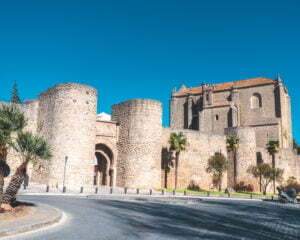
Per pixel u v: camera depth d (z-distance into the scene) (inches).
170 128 1951.3
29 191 1131.9
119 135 1771.7
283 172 2230.6
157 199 1011.3
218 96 3203.7
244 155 2116.1
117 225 498.6
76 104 1525.6
